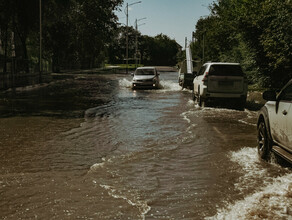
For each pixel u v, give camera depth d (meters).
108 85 30.12
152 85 25.94
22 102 16.86
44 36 51.00
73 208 4.58
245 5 23.73
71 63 63.91
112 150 7.68
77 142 8.40
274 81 22.50
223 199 4.89
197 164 6.64
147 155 7.28
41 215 4.36
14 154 7.27
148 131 9.84
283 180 5.65
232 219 4.21
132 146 8.06
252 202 4.70
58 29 51.28
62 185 5.44
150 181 5.67
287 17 17.73
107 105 15.97
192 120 11.83
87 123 11.05
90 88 26.64
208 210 4.52
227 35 36.12
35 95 20.62
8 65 39.16
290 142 5.80
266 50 19.77
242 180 5.71
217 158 7.07
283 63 18.61
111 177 5.86
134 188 5.34
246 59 24.95
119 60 141.62
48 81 34.69
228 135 9.36
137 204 4.73
